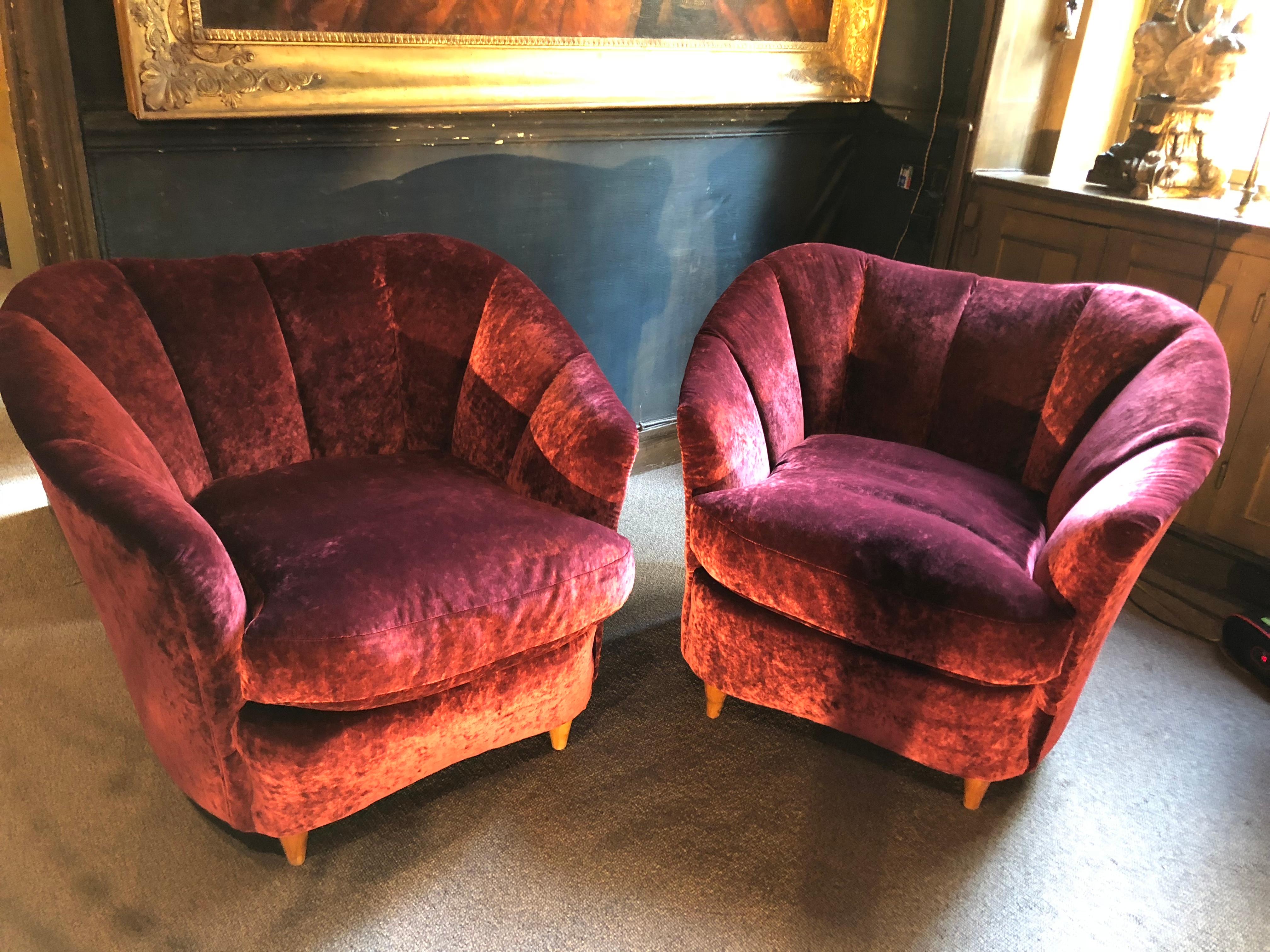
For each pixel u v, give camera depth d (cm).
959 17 251
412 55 194
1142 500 134
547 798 158
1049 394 187
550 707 157
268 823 135
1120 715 190
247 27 175
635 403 278
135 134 173
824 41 264
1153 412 158
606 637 203
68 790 154
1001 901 146
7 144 276
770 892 144
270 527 145
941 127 263
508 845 149
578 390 163
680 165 253
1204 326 172
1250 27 240
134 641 125
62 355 135
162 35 165
